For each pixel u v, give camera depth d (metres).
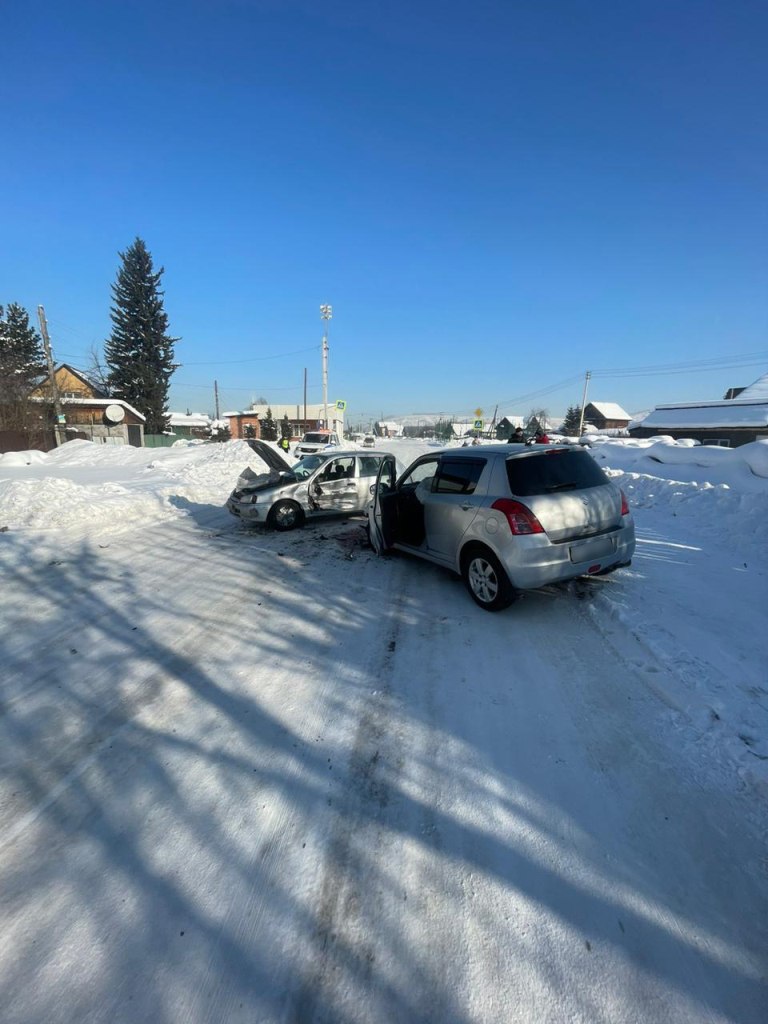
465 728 3.21
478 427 39.78
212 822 2.51
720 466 11.27
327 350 39.06
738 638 4.16
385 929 1.97
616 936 1.92
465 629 4.66
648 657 3.94
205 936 1.96
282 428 60.38
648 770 2.78
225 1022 1.67
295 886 2.15
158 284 53.34
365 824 2.48
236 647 4.51
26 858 2.33
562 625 4.63
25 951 1.92
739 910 2.01
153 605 5.62
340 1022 1.67
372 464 10.57
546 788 2.68
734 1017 1.66
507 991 1.74
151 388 51.50
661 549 6.94
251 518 9.60
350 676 3.91
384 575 6.52
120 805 2.64
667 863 2.23
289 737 3.18
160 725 3.35
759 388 38.03
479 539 4.93
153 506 12.14
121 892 2.15
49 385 39.62
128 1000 1.75
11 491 11.12
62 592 6.08
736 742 2.91
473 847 2.33
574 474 4.92
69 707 3.59
